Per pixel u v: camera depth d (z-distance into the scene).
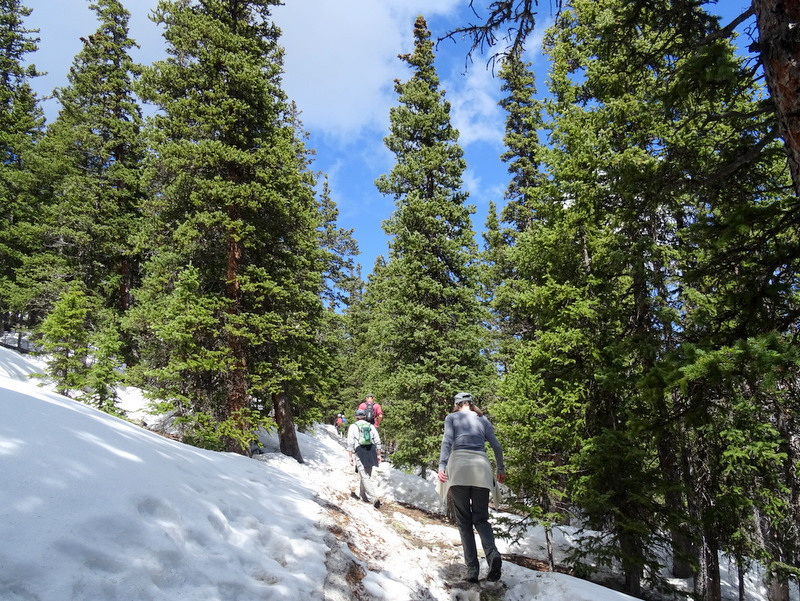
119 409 13.98
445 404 14.23
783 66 3.92
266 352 13.02
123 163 23.20
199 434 10.66
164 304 12.37
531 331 15.28
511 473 8.74
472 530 5.49
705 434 8.85
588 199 8.99
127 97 23.58
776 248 4.80
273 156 12.52
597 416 9.05
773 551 10.06
